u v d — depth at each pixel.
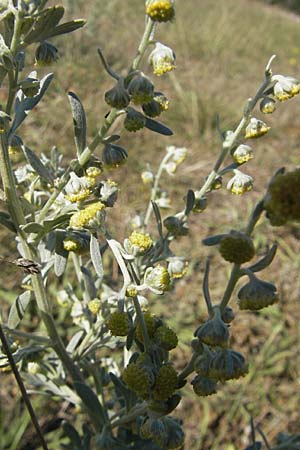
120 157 0.12
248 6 1.01
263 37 0.79
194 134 0.40
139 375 0.10
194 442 0.22
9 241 0.26
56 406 0.21
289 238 0.32
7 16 0.10
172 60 0.11
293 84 0.11
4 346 0.11
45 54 0.11
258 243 0.32
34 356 0.13
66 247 0.11
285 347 0.26
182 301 0.27
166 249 0.13
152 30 0.10
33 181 0.13
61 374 0.14
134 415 0.12
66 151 0.32
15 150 0.11
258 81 0.58
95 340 0.14
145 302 0.12
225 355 0.10
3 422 0.21
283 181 0.08
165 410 0.10
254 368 0.25
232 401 0.23
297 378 0.25
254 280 0.10
